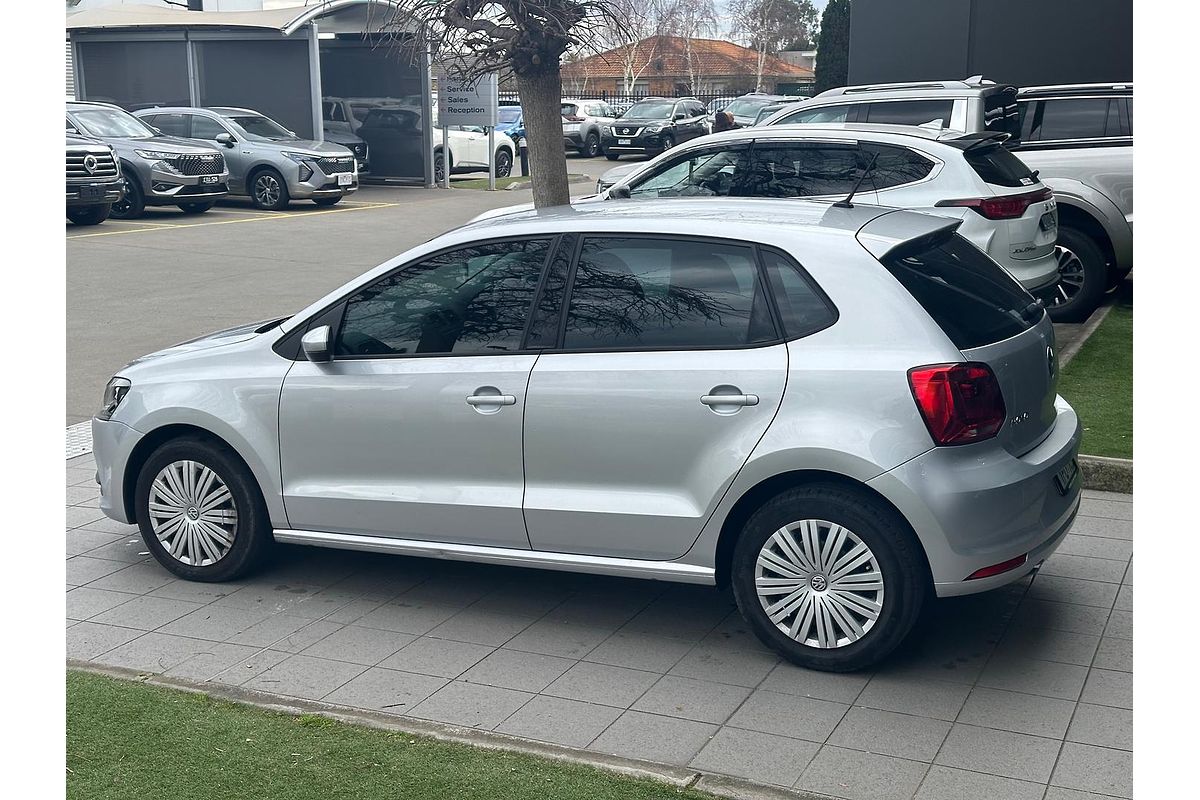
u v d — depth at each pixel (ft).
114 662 16.06
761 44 257.14
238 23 82.69
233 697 14.48
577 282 16.44
